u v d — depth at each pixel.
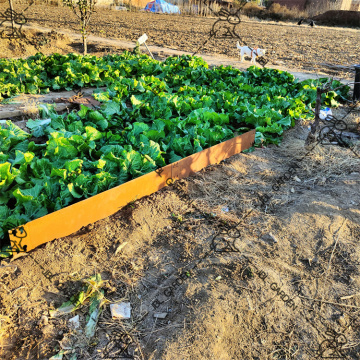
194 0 44.94
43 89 9.96
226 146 6.27
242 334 3.30
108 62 12.52
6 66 10.78
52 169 4.65
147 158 5.18
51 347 3.13
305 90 9.96
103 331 3.32
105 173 4.70
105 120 6.87
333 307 3.59
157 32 26.53
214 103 8.43
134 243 4.29
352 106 9.71
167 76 11.34
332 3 41.00
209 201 5.19
